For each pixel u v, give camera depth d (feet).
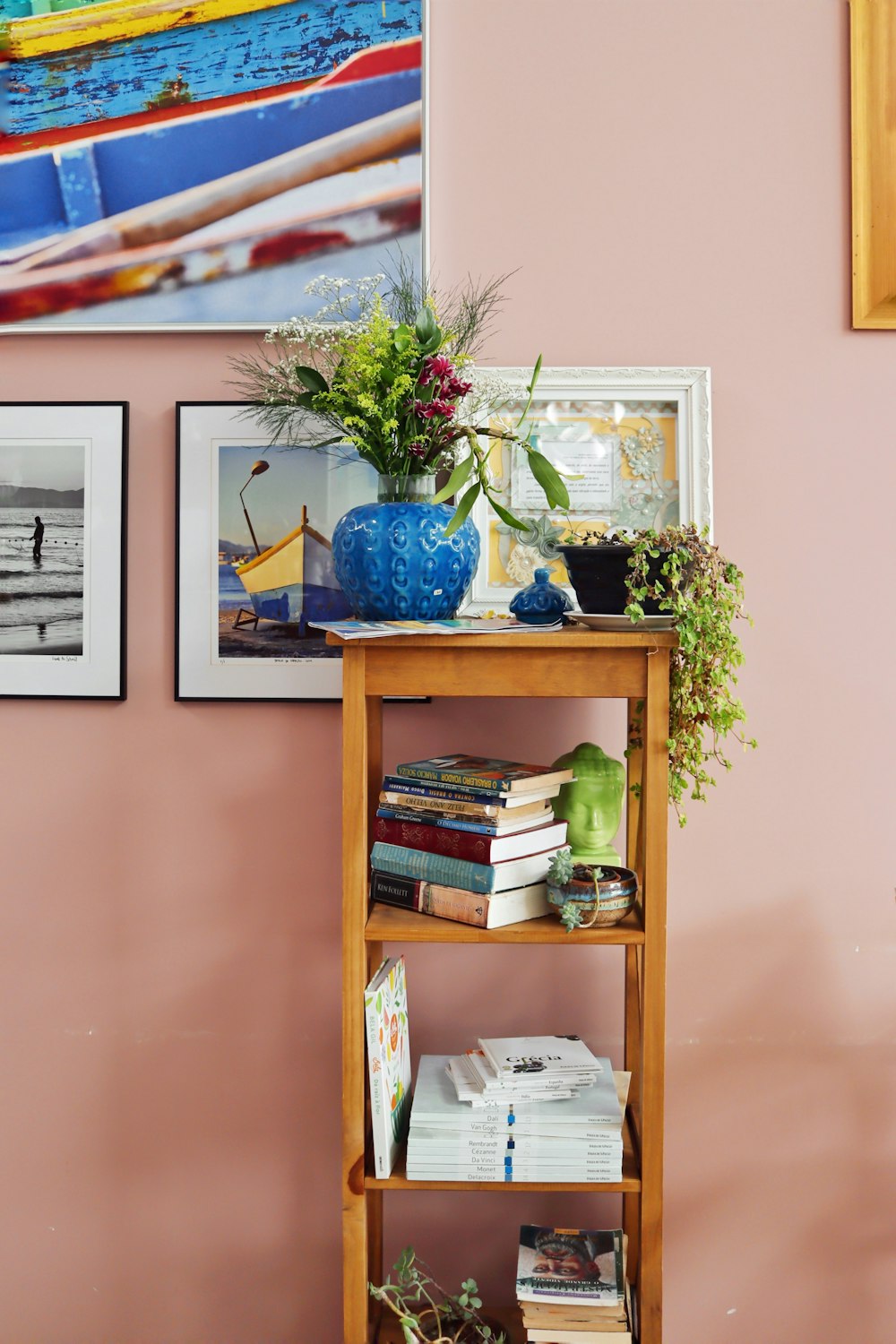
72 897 5.74
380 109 5.52
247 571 5.63
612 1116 4.44
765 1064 5.63
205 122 5.60
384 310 5.36
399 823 4.76
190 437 5.63
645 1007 4.42
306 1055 5.68
